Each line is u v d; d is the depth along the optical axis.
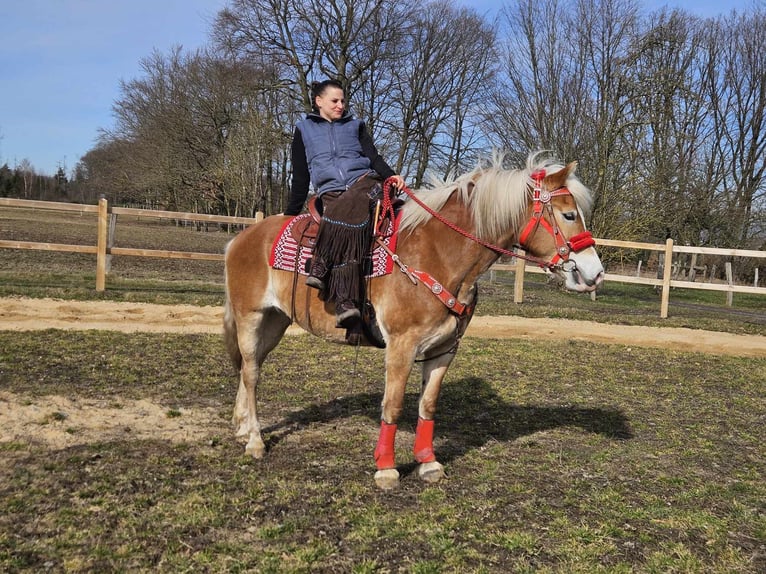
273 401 5.67
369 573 2.86
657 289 22.23
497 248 3.67
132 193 47.00
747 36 28.33
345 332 3.95
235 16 24.38
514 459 4.44
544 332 10.55
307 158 4.14
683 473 4.30
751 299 22.66
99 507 3.38
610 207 18.42
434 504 3.61
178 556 2.93
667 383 7.16
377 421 5.20
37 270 13.10
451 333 3.74
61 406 5.04
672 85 18.78
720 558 3.13
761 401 6.48
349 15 24.83
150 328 8.77
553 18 19.09
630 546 3.21
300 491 3.71
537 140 19.56
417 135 28.67
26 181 69.19
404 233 3.77
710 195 24.70
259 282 4.32
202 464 4.09
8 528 3.10
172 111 39.22
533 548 3.13
